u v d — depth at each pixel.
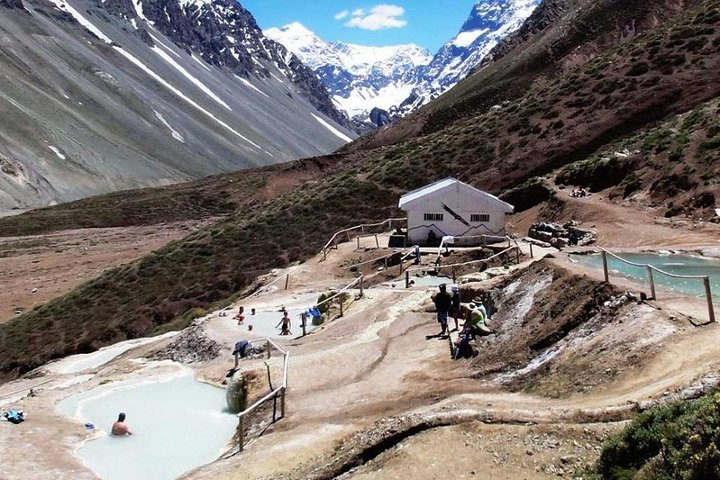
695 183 38.84
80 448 19.11
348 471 14.13
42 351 50.94
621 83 62.16
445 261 39.16
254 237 62.81
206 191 129.75
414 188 63.41
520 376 17.92
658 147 45.31
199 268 58.72
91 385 25.73
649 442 10.85
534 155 58.44
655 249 30.30
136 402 23.33
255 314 33.72
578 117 60.88
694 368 13.77
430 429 14.46
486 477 12.36
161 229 105.19
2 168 141.12
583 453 12.40
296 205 67.56
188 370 27.52
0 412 22.47
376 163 75.62
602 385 15.20
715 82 55.25
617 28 123.81
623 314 17.70
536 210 49.03
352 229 54.97
